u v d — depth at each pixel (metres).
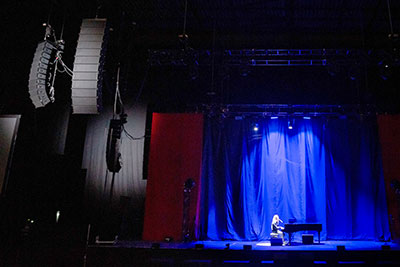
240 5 8.11
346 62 8.98
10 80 7.31
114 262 6.90
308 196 10.38
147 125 10.73
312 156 10.52
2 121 6.59
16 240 5.06
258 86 10.91
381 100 10.43
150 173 10.22
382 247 6.97
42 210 7.49
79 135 9.30
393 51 7.49
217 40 8.96
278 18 8.62
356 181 10.37
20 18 7.10
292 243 8.83
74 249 4.89
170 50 9.30
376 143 10.45
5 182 6.30
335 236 10.02
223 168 10.69
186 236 9.41
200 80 11.01
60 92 8.32
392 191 9.73
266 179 10.49
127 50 6.28
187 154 10.34
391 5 7.77
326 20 8.62
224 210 10.37
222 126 10.35
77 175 8.85
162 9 8.38
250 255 6.89
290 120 10.75
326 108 10.62
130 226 10.02
